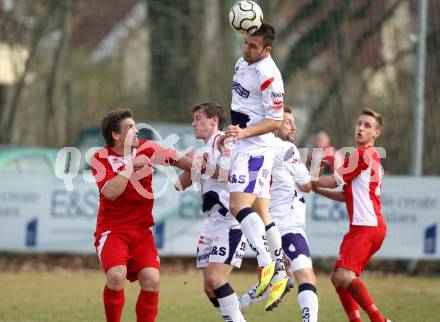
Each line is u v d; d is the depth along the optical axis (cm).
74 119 6406
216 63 5300
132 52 6238
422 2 4131
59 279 3797
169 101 5381
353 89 4656
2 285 3522
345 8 4759
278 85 2102
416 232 4016
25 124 6072
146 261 2119
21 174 4203
